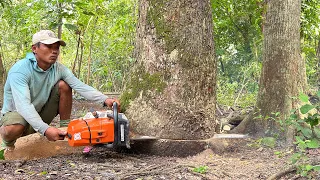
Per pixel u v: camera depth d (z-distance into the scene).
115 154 3.77
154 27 3.87
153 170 3.15
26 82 3.38
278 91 4.62
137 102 3.90
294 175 2.99
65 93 3.68
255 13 8.14
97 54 11.77
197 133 3.86
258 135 4.62
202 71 3.86
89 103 8.62
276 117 4.55
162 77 3.83
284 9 4.69
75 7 7.53
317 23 9.02
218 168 3.30
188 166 3.27
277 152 3.86
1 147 3.71
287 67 4.62
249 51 11.48
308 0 8.66
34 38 3.38
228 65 12.26
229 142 4.09
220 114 7.37
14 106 3.52
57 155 3.77
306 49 9.05
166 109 3.80
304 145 3.06
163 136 3.78
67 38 11.28
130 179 2.90
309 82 8.86
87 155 3.72
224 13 8.95
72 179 2.83
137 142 3.81
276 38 4.71
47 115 3.74
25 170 3.07
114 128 3.28
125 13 10.96
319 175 2.93
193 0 3.86
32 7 8.21
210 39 3.98
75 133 3.20
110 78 12.62
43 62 3.42
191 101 3.82
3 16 9.41
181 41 3.82
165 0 3.84
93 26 9.76
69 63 13.95
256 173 3.14
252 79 10.23
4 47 12.70
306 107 3.15
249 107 7.96
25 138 3.81
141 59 3.96
